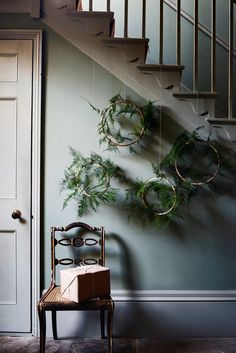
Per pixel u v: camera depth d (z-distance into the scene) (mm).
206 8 3031
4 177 2355
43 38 2377
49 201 2365
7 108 2369
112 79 2379
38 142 2352
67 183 2340
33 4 2344
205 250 2377
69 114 2379
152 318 2330
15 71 2377
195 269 2369
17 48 2377
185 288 2363
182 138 2266
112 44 2344
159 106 2354
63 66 2387
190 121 2346
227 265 2371
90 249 2361
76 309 1881
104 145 2375
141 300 2328
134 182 2365
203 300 2332
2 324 2326
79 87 2387
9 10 2375
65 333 2320
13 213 2316
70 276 1911
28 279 2330
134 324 2326
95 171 2357
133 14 2951
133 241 2369
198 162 2365
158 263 2367
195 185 2342
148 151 2377
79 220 2365
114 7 2945
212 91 2336
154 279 2363
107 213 2371
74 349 2154
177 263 2369
